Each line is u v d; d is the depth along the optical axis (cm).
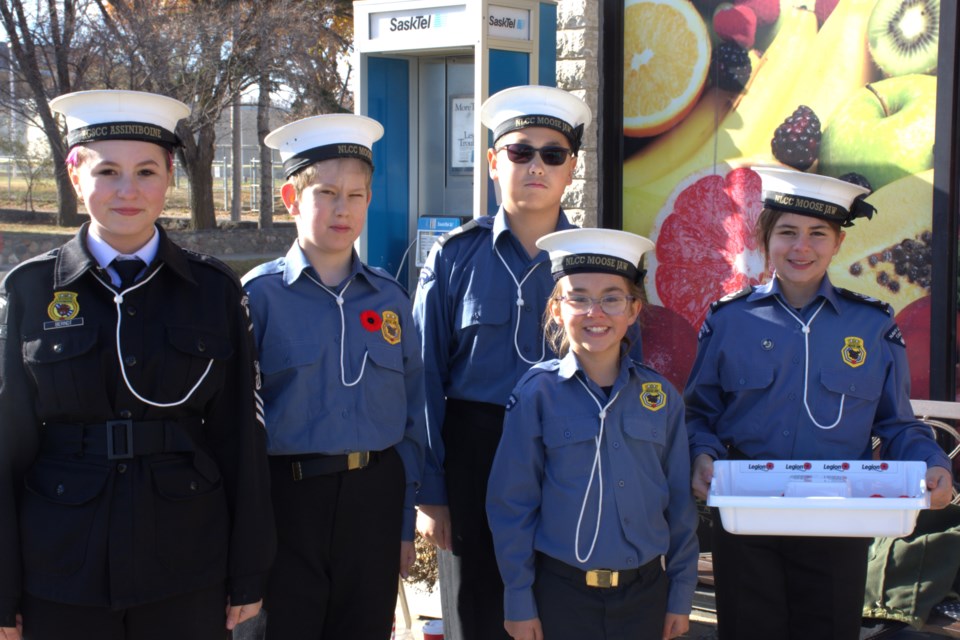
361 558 280
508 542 273
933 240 412
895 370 285
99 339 231
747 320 294
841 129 436
